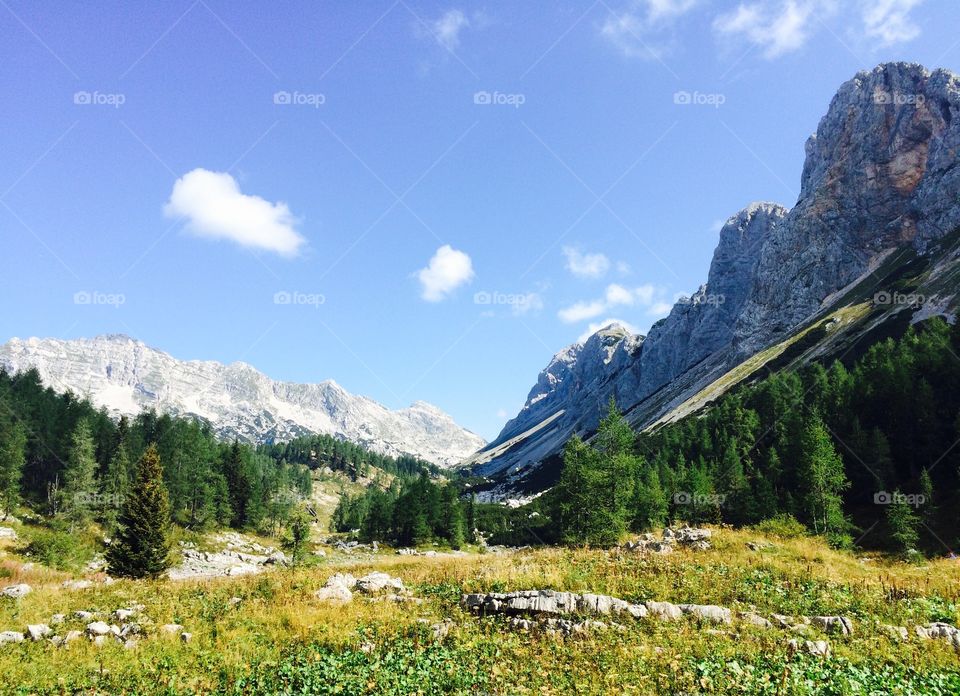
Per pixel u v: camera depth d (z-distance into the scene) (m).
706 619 17.36
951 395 63.78
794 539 31.73
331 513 166.62
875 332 124.50
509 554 33.94
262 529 107.69
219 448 121.50
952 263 131.38
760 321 198.25
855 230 185.25
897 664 13.91
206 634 18.02
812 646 14.73
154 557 43.28
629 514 56.00
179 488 87.88
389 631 17.33
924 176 170.25
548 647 15.48
